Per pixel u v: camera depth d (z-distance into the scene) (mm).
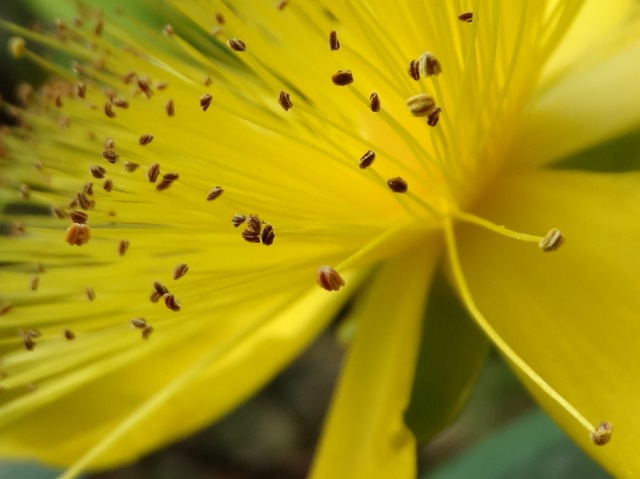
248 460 164
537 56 74
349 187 76
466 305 71
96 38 79
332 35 68
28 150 83
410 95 72
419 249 76
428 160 73
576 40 80
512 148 76
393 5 73
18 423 84
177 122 77
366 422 73
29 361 81
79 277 77
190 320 77
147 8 89
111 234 74
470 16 69
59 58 104
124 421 80
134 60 79
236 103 77
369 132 76
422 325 74
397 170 75
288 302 77
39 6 103
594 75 76
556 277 70
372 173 71
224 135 77
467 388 73
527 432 92
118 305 77
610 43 78
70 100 80
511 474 91
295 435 166
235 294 75
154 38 82
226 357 85
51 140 81
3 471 97
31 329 77
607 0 82
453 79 72
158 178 75
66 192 81
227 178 75
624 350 66
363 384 74
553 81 78
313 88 76
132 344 80
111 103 75
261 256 75
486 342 73
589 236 70
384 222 74
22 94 85
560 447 90
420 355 74
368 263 76
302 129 76
